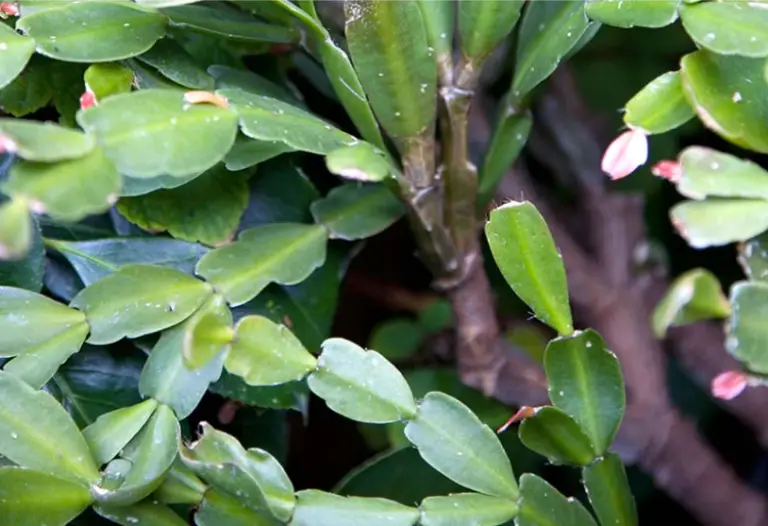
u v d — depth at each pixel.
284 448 0.73
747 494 0.83
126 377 0.68
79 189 0.61
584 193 0.91
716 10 0.64
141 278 0.66
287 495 0.64
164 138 0.63
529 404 0.81
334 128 0.66
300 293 0.71
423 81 0.67
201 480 0.65
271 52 0.74
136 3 0.66
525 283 0.65
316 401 0.91
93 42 0.66
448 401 0.66
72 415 0.67
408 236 0.90
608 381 0.66
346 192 0.70
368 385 0.65
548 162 0.92
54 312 0.65
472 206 0.71
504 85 0.88
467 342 0.76
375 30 0.65
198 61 0.70
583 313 0.89
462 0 0.68
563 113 0.88
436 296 0.93
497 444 0.66
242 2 0.69
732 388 0.64
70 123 0.68
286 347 0.65
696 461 0.82
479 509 0.65
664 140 0.83
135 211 0.68
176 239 0.69
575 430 0.66
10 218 0.61
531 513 0.66
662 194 0.89
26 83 0.68
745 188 0.63
